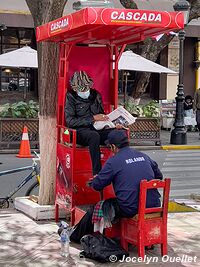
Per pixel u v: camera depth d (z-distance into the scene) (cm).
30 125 2061
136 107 2262
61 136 884
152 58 2459
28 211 942
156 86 3117
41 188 943
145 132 2244
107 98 951
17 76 2898
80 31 780
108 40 903
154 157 1967
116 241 733
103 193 834
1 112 2059
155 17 731
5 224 884
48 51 902
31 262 698
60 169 877
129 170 704
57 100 911
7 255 725
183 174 1605
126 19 711
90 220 755
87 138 812
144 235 699
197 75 3159
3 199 1066
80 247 762
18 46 2867
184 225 920
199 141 2423
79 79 859
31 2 934
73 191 834
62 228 768
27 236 816
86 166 846
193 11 2369
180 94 2297
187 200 1184
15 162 1750
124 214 709
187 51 3144
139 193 697
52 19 916
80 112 855
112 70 945
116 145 726
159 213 714
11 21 2694
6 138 2034
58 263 695
